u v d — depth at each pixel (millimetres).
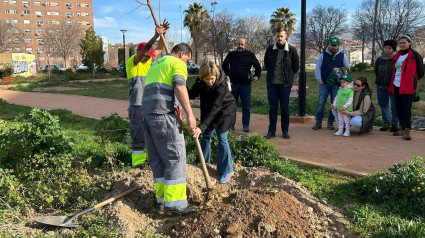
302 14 8953
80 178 4398
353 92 7461
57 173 4488
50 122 4848
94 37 47906
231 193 4062
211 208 3744
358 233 3416
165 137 3742
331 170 5191
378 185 4148
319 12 48938
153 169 3988
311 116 9469
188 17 46500
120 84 31578
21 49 82000
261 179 4770
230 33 45031
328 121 8328
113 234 3463
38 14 88875
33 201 4219
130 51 52562
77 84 32219
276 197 3781
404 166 4172
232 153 5684
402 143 6652
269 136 7316
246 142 5742
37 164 4477
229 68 8031
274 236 3289
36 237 3430
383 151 6070
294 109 11664
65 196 4285
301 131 8109
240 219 3467
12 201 4145
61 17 91375
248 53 7859
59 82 33125
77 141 6621
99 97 19562
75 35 66500
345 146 6508
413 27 43562
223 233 3355
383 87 7727
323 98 8195
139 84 5184
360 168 5164
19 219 3859
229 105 4766
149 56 4980
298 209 3688
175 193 3795
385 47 7668
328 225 3568
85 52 47719
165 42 4383
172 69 3787
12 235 3453
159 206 4027
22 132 4695
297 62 7031
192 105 14250
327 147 6461
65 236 3521
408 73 6816
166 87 3781
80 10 93438
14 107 14195
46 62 90375
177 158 3785
